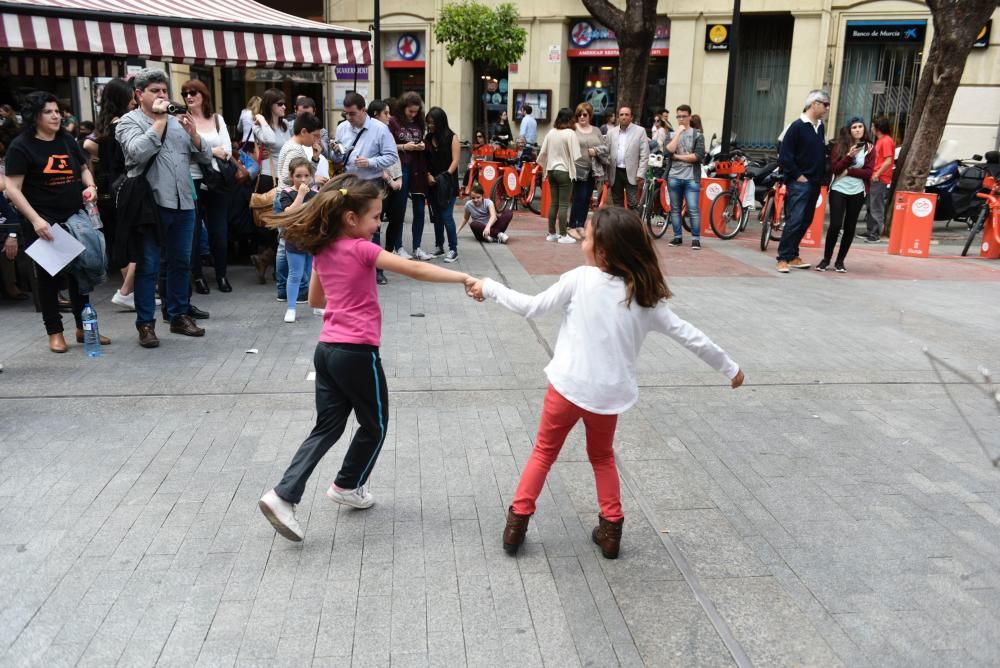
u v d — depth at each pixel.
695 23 19.44
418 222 9.72
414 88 23.17
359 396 3.45
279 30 8.01
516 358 6.12
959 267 10.55
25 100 5.60
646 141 11.60
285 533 3.41
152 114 6.04
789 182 9.68
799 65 18.72
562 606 3.12
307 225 3.36
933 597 3.23
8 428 4.63
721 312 7.70
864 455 4.54
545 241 11.59
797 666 2.82
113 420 4.77
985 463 4.47
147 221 5.95
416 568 3.35
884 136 12.62
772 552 3.54
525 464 4.32
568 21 20.80
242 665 2.75
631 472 4.29
